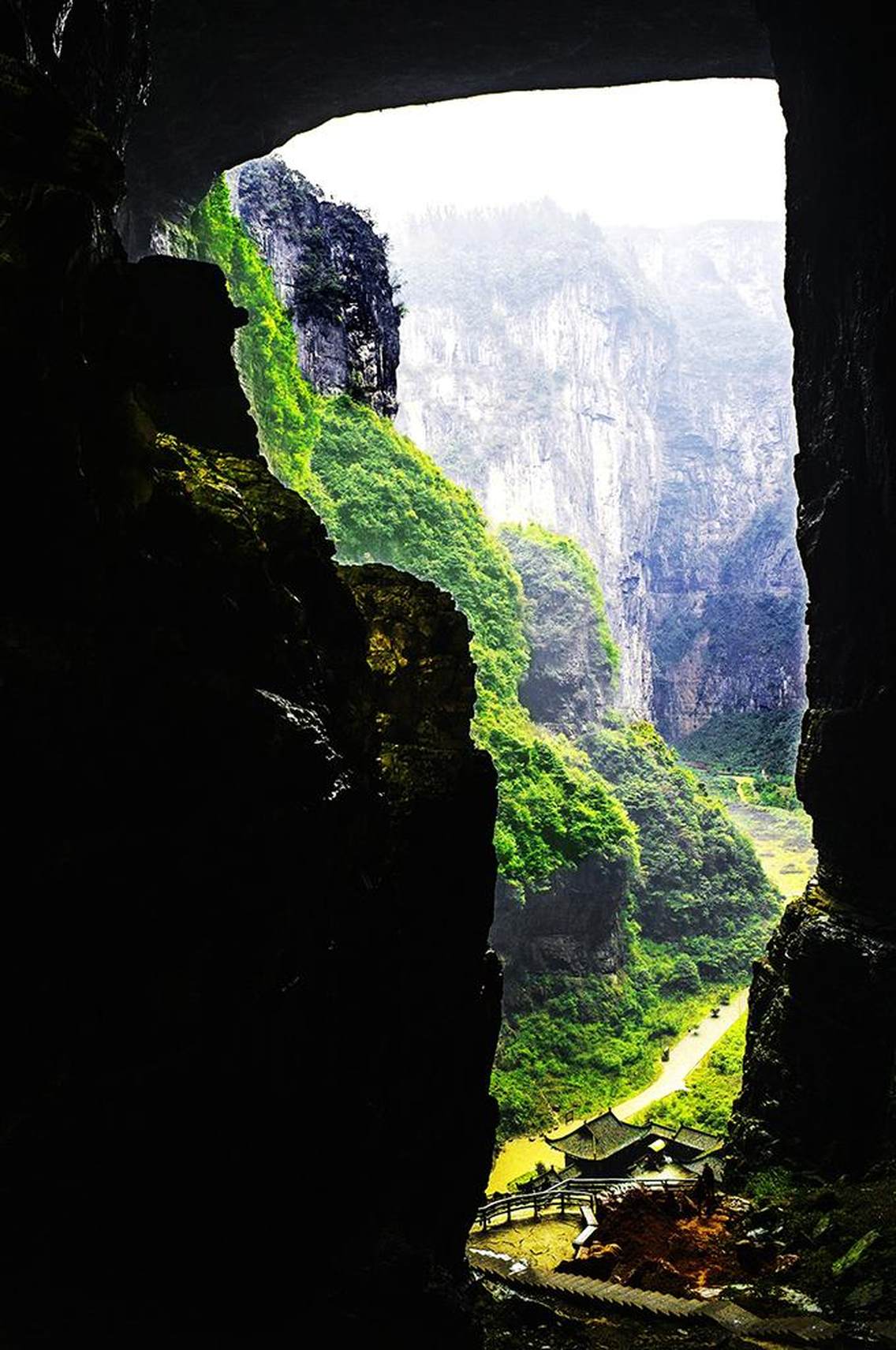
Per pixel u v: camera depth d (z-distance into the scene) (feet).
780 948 97.60
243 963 32.71
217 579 33.86
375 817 42.50
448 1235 49.11
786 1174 85.20
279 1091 34.65
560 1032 201.87
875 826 88.02
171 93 109.09
